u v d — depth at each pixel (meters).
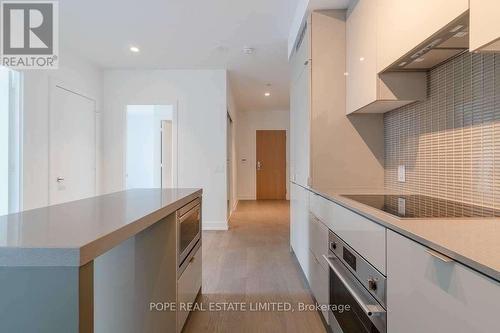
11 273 0.74
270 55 4.13
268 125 8.48
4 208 2.99
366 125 2.38
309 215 2.42
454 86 1.57
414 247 0.88
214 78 4.77
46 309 0.74
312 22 2.40
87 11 2.92
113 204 1.46
